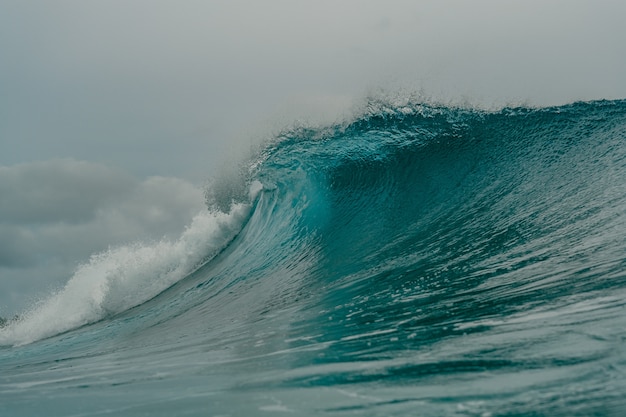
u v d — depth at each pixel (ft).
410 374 12.87
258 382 14.20
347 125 48.32
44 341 39.17
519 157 40.16
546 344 13.38
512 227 28.55
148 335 28.84
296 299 26.89
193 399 13.51
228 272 40.96
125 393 15.37
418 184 40.19
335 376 13.64
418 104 48.91
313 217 41.45
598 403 9.85
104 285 45.14
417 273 25.25
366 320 19.60
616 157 35.17
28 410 14.90
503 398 10.64
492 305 18.08
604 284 17.81
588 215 26.99
